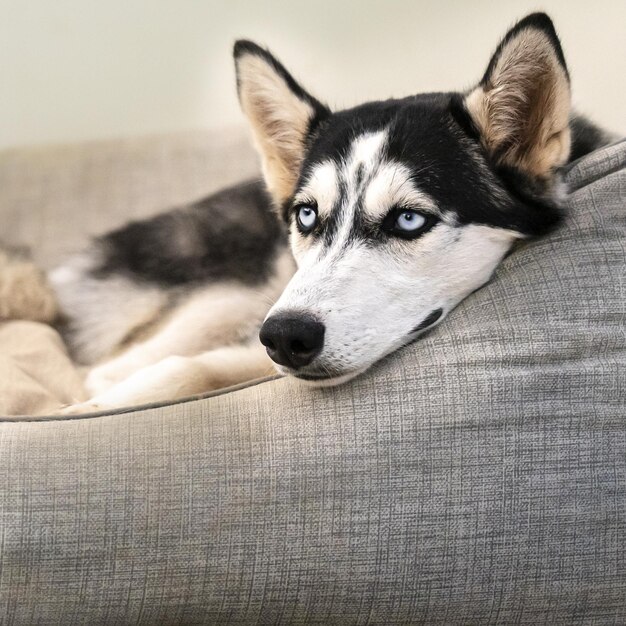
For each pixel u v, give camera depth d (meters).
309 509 0.75
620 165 0.84
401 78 1.23
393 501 0.74
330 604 0.75
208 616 0.75
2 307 1.17
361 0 1.23
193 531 0.74
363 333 0.77
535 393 0.75
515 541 0.74
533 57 0.79
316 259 0.79
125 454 0.76
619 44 1.15
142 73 1.29
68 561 0.74
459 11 1.20
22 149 1.26
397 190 0.80
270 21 1.25
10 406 0.98
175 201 1.22
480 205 0.81
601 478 0.75
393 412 0.76
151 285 1.18
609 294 0.78
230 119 1.28
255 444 0.76
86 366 1.17
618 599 0.76
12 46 1.29
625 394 0.76
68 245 1.22
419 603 0.75
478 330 0.77
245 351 0.98
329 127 0.87
